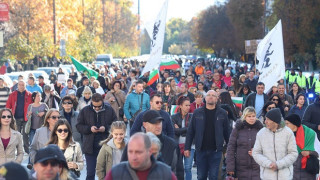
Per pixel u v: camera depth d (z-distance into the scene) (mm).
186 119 15359
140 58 118438
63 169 8289
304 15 78250
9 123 13461
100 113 14734
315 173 12695
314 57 80625
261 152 11758
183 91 20562
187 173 15219
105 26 140625
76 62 33594
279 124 11617
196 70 52906
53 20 73062
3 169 6250
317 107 16141
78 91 25031
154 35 23047
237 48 130250
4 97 23172
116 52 140875
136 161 7246
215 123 13938
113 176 7398
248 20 108625
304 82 36156
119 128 11680
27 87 25688
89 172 14805
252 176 12750
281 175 11578
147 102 18797
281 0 80500
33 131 19094
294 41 79438
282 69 21812
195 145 14078
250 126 12859
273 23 82375
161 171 7453
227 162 12867
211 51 171500
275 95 17797
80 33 94375
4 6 28656
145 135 7328
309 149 12562
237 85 21469
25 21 67188
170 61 38562
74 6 100000
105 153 11859
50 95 21922
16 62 70625
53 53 71625
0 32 26203
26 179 6344
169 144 10383
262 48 22203
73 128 16391
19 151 13727
